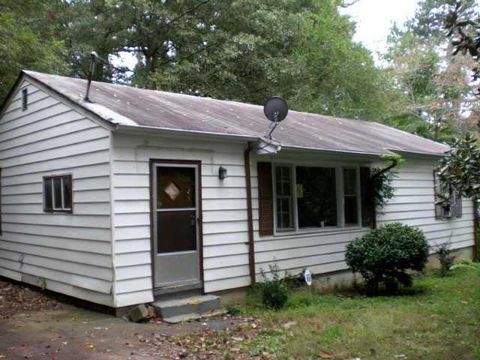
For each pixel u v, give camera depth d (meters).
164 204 7.75
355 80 20.83
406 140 14.36
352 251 9.62
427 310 7.62
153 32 21.17
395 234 9.48
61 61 14.66
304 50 20.98
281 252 9.41
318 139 10.34
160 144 7.70
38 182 9.34
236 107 11.78
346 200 11.02
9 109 10.46
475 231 15.69
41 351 5.62
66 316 7.42
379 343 5.80
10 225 10.55
